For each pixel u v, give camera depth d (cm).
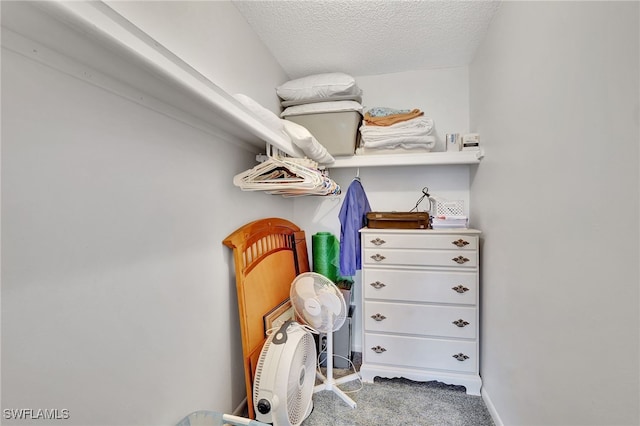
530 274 119
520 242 128
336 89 212
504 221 148
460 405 175
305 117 222
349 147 217
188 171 124
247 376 146
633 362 67
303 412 154
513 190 136
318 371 209
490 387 170
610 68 73
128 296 94
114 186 89
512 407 138
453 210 209
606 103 75
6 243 64
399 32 186
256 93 188
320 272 251
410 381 201
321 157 190
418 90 240
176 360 115
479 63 200
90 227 82
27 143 68
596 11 78
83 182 80
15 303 65
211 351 139
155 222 105
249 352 147
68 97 76
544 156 107
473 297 186
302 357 153
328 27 181
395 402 178
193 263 127
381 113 224
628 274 69
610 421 75
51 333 72
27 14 55
